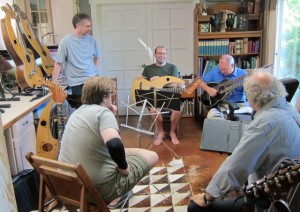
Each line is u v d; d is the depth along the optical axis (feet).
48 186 5.62
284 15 13.50
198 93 15.06
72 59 10.51
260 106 5.08
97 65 11.60
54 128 10.09
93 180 5.50
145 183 8.93
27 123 8.45
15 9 10.12
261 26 14.65
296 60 12.50
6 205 1.63
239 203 5.27
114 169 5.73
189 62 16.14
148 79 12.59
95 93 5.81
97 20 15.53
